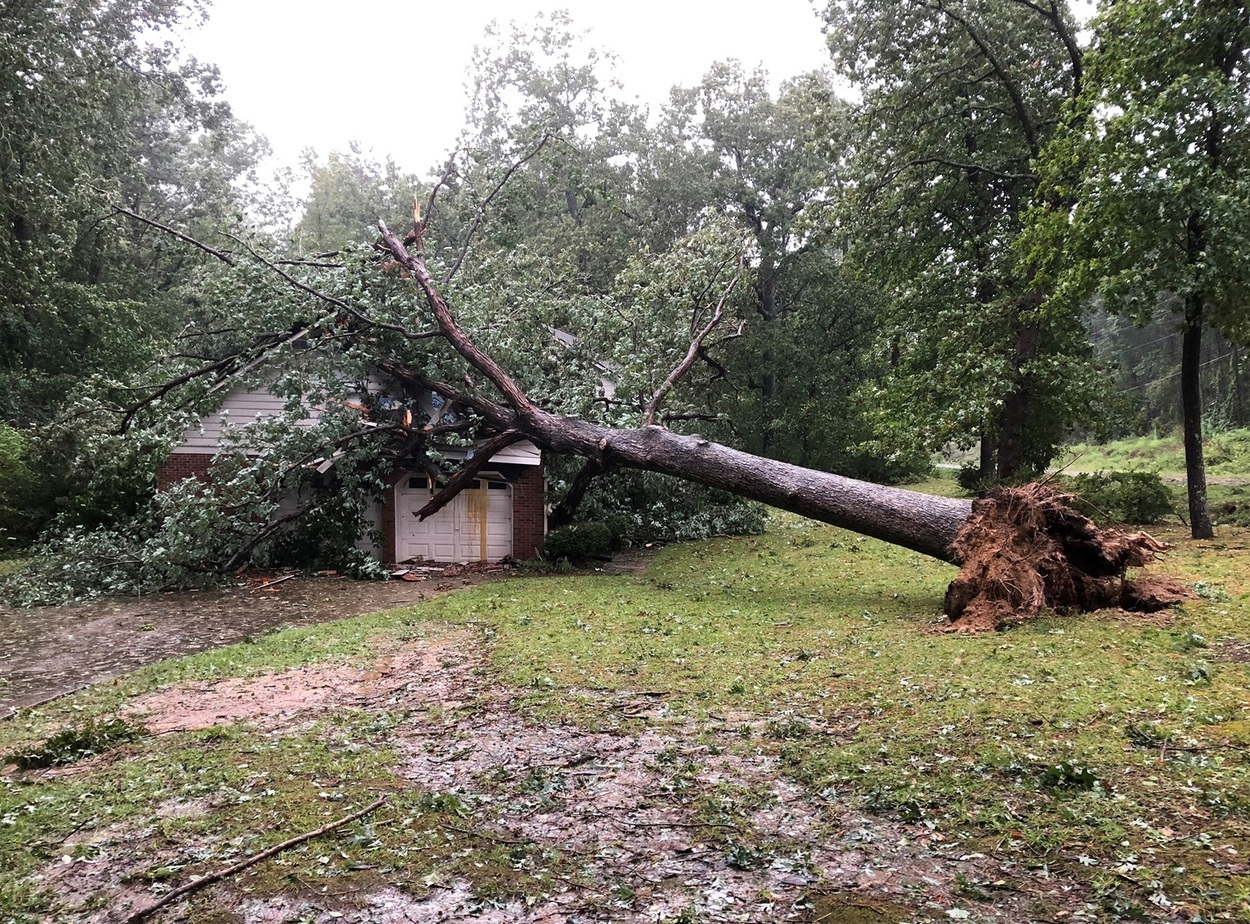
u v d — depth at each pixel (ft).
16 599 38.58
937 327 56.95
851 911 10.01
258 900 11.02
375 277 42.86
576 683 21.18
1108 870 10.41
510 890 10.94
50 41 64.64
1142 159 34.37
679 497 56.90
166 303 88.84
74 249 73.31
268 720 19.25
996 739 15.16
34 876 11.99
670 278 50.96
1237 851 10.60
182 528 38.96
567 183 48.73
